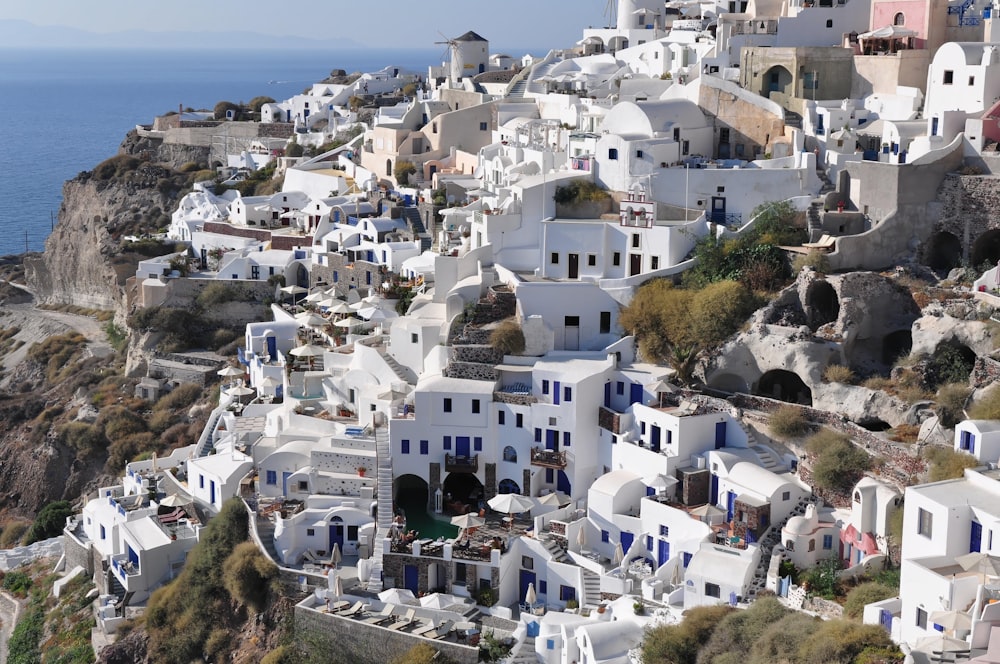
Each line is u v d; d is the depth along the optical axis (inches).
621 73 5767.7
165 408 5201.8
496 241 4306.1
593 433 3663.9
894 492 2957.7
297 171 6402.6
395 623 3137.3
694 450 3432.6
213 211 6471.5
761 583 2999.5
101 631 3747.5
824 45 4864.7
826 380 3499.0
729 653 2733.8
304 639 3228.3
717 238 4003.4
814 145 4370.1
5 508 5364.2
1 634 4065.0
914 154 4018.2
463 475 3917.3
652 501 3319.4
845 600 2829.7
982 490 2711.6
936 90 4178.2
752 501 3157.0
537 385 3673.7
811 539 3046.3
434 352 3983.8
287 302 5433.1
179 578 3671.3
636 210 4079.7
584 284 3924.7
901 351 3619.6
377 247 5147.6
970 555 2546.8
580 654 2908.5
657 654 2807.6
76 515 4670.3
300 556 3528.5
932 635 2470.5
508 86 6299.2
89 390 5684.1
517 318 3939.5
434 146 5994.1
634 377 3651.6
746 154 4554.6
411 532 3462.1
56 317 6993.1
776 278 3850.9
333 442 3843.5
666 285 3865.7
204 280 5526.6
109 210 7416.3
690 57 5625.0
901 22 4638.3
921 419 3260.3
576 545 3420.3
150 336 5546.3
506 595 3339.1
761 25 5255.9
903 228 3868.1
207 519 3912.4
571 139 4525.1
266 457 3833.7
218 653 3472.0
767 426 3437.5
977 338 3346.5
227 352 5403.5
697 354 3727.9
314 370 4463.6
